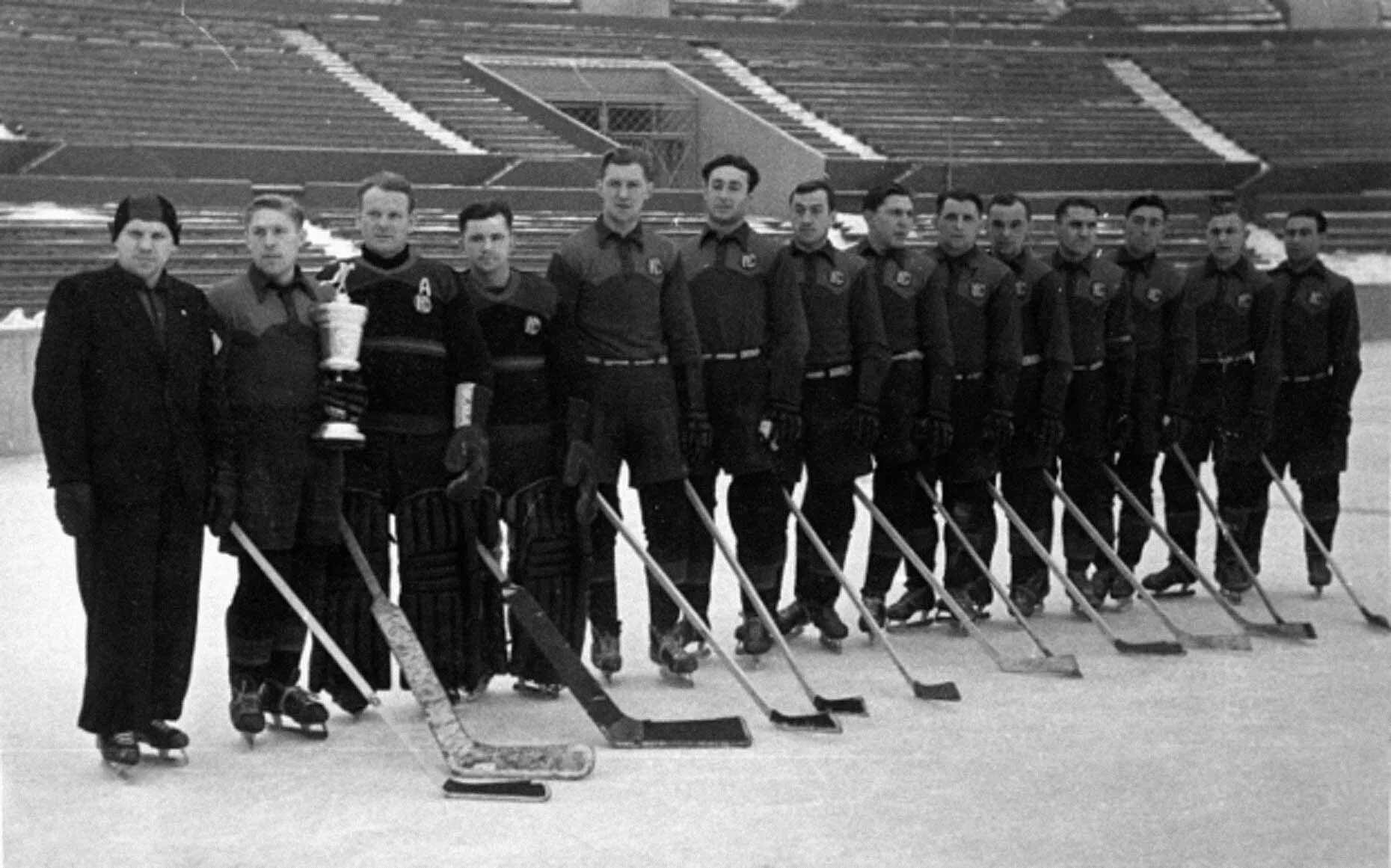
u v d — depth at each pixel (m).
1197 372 8.09
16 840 4.47
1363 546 9.72
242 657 5.51
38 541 9.76
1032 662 6.53
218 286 5.53
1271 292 7.89
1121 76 27.05
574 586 6.13
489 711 5.97
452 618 5.86
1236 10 28.22
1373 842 4.44
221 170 20.22
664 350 6.39
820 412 6.93
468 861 4.30
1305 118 26.47
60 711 5.94
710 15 27.39
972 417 7.40
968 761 5.24
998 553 9.31
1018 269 7.62
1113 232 23.64
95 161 19.36
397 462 5.77
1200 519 8.22
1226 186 25.25
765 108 25.23
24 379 13.74
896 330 7.18
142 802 4.84
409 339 5.77
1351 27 27.56
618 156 6.33
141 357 5.16
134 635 5.11
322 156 20.84
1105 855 4.34
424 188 20.92
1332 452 8.06
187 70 22.08
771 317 6.66
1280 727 5.63
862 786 4.97
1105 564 7.98
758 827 4.58
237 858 4.33
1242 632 7.30
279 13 23.72
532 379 6.07
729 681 6.43
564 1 26.77
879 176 23.91
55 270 16.72
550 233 21.03
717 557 9.23
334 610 5.76
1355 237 24.36
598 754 5.35
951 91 24.86
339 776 5.12
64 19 21.78
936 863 4.29
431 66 24.22
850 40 26.67
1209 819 4.64
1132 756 5.29
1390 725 5.66
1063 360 7.48
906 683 6.35
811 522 7.00
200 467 5.27
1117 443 7.84
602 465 6.33
